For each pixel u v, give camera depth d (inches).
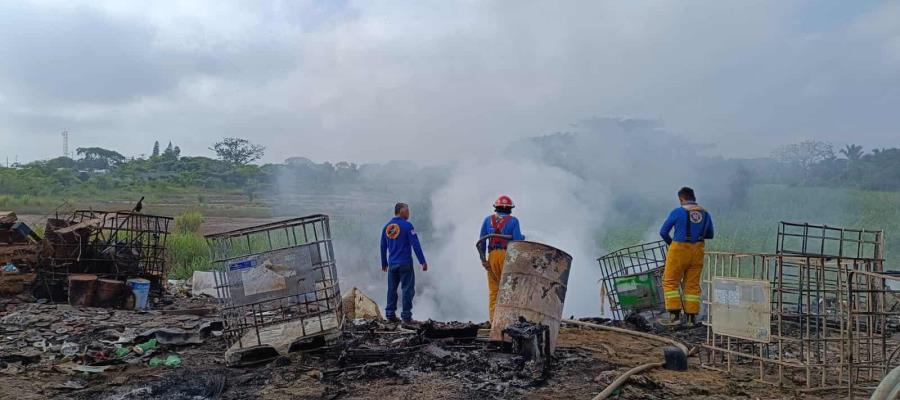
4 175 1873.8
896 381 173.0
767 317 262.4
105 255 467.8
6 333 340.5
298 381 260.1
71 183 2033.7
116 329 354.0
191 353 313.6
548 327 274.8
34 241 461.4
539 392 245.0
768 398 244.2
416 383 255.9
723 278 282.2
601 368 280.4
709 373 278.8
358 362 287.9
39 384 260.2
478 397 238.8
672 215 379.2
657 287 418.6
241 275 299.7
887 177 1189.1
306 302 306.3
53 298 442.6
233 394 247.3
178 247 682.2
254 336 306.3
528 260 295.7
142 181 2202.3
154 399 241.9
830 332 336.5
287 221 308.0
